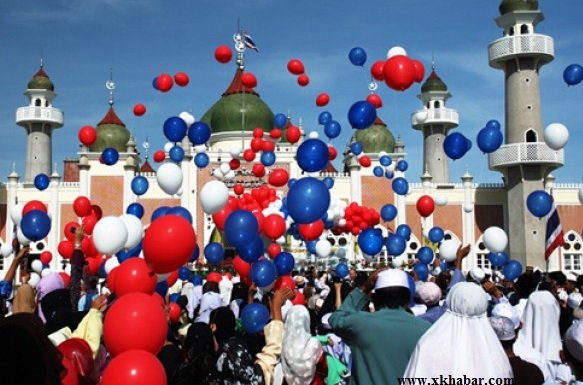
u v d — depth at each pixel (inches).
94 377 238.1
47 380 152.0
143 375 190.7
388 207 695.1
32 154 2103.8
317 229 505.4
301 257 1261.1
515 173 1690.5
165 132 591.5
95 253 510.9
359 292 234.8
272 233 477.1
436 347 181.8
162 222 265.9
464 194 1784.0
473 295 184.5
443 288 460.8
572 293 448.8
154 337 216.7
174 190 474.9
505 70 1726.1
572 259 1726.1
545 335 298.5
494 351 181.0
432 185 1785.2
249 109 1856.5
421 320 214.8
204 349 263.6
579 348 197.6
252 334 303.3
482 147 518.9
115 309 218.2
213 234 1471.5
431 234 640.4
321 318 368.8
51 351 157.6
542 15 1678.2
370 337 208.1
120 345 213.8
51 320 271.4
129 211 564.1
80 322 258.1
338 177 1763.0
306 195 336.5
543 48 1637.6
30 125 2106.3
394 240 565.6
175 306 396.2
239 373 217.8
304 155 397.7
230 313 280.5
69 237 511.5
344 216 761.0
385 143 1940.2
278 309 253.8
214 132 1900.8
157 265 266.1
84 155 1852.9
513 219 1689.2
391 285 220.1
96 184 1769.2
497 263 566.9
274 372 233.6
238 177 1699.1
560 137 519.5
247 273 435.8
